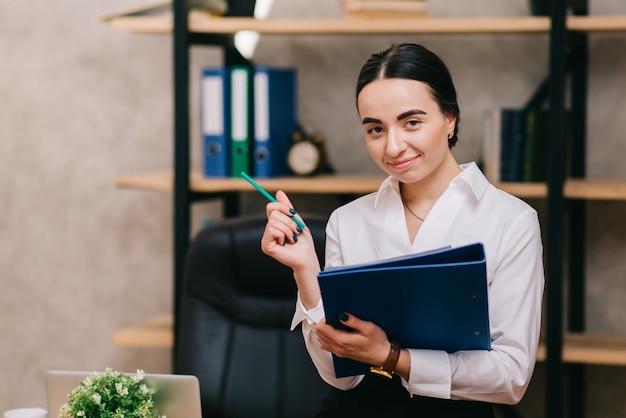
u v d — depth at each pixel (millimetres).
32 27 3221
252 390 2070
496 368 1478
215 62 3076
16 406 3318
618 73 2844
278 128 2764
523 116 2594
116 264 3230
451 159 1631
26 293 3297
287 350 2082
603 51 2842
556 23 2445
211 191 2881
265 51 3041
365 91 1512
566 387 2930
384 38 2973
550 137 2469
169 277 3197
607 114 2855
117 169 3203
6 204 3287
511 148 2604
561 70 2449
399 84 1482
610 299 2893
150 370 3232
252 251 2113
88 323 3262
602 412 2895
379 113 1497
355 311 1402
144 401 1328
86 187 3229
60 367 3289
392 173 1534
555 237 2482
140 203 3199
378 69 1509
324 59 3010
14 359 3318
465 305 1368
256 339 2100
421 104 1485
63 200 3248
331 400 1668
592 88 2857
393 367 1449
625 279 2881
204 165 2729
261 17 2951
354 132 3010
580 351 2525
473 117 2934
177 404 1374
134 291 3225
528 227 1561
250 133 2715
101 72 3184
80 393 1320
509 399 1524
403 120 1490
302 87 3027
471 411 1558
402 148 1490
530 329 1534
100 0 3170
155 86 3154
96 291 3250
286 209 1580
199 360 2096
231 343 2104
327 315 1414
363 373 1535
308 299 1590
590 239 2895
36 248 3279
